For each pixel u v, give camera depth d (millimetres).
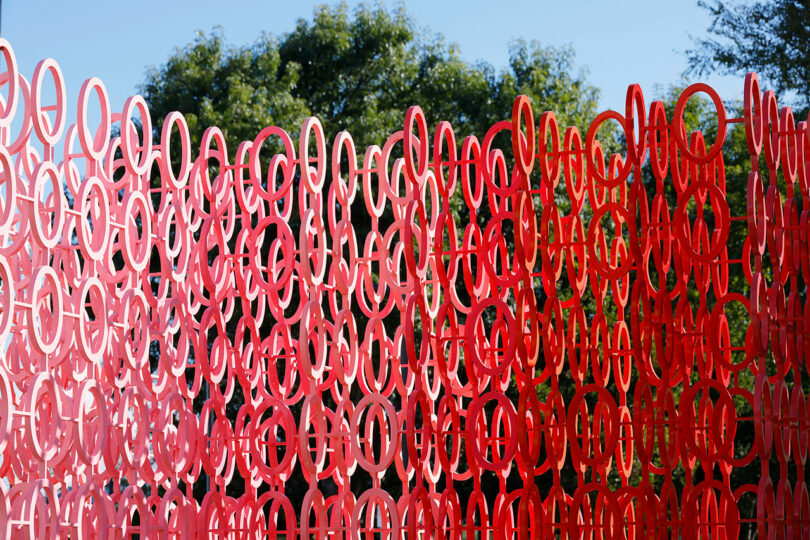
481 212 14422
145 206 5352
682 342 4840
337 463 5082
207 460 5457
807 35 14555
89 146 4930
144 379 5430
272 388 5883
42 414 5125
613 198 5734
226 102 14961
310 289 5281
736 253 13859
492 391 4770
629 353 5645
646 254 4996
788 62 14633
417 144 5504
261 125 14484
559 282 13539
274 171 5715
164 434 5398
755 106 4500
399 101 15859
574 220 5324
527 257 4789
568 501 5242
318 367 5551
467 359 4777
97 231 5066
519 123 4656
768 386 4387
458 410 5418
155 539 5297
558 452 4840
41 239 4508
